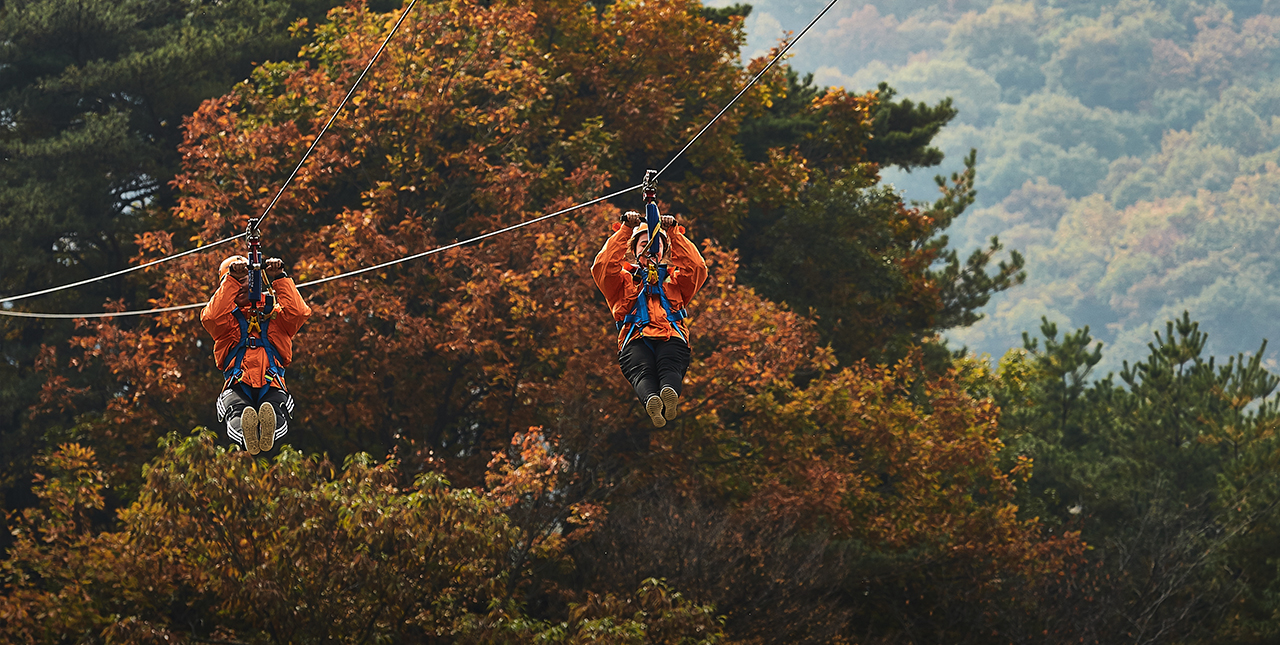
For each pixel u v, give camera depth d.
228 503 61.00
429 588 63.06
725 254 92.56
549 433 91.50
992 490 107.56
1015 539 91.81
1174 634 94.75
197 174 92.94
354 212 84.25
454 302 85.25
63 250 115.12
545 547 77.12
